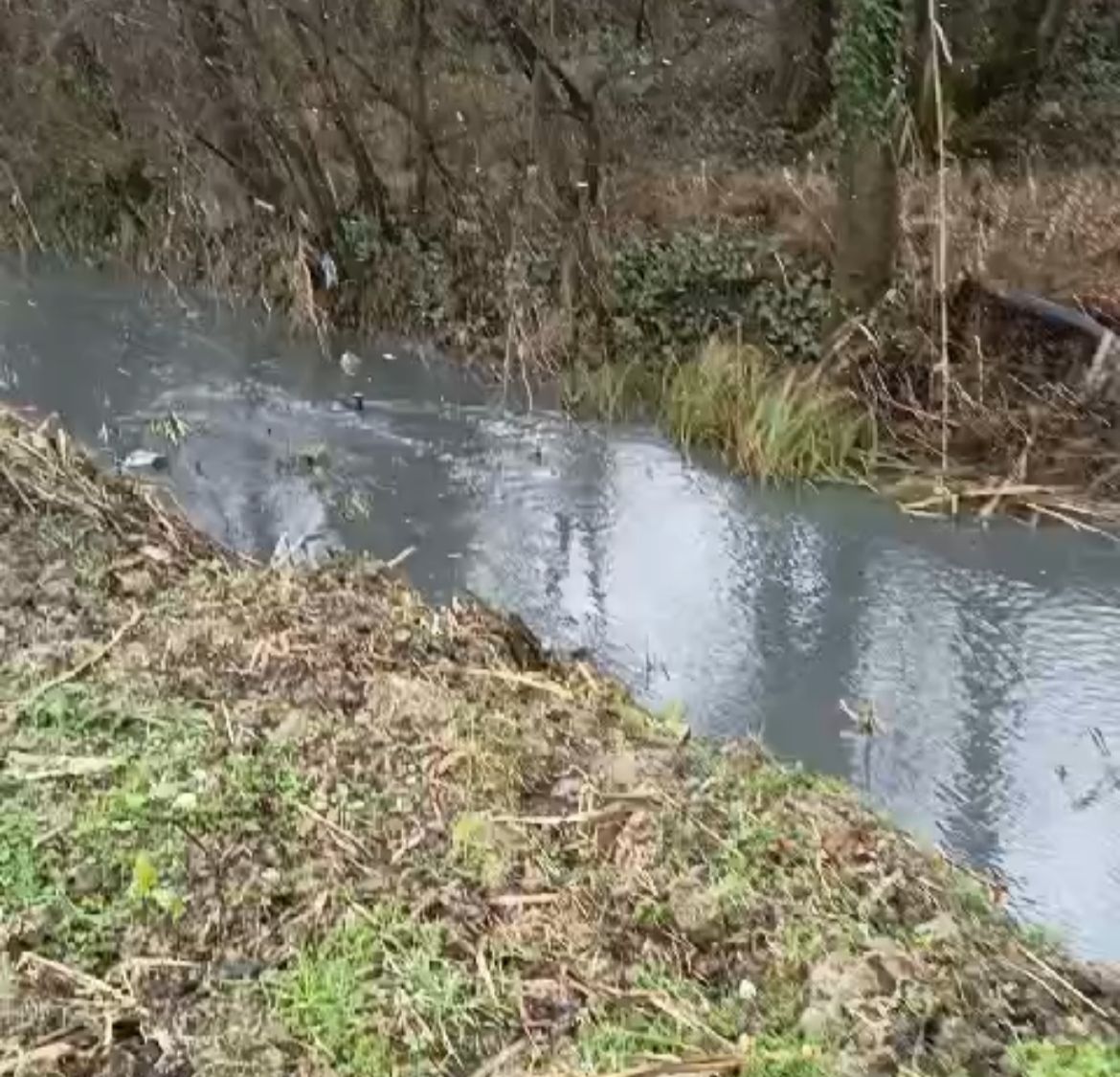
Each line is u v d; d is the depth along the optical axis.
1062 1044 3.39
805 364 8.94
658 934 3.66
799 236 9.89
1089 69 12.72
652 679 6.16
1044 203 10.57
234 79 11.18
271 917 3.63
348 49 10.77
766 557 7.39
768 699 6.02
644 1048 3.28
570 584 7.06
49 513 5.80
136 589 5.32
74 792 3.99
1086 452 8.15
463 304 10.55
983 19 11.85
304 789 4.09
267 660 4.80
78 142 12.81
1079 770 5.52
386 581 5.80
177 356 10.48
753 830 4.06
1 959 3.40
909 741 5.70
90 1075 3.15
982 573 7.17
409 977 3.44
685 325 9.60
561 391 9.54
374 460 8.59
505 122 10.69
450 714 4.52
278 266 11.38
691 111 12.61
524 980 3.49
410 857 3.86
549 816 4.11
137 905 3.61
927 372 8.65
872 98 8.44
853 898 3.85
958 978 3.55
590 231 10.04
